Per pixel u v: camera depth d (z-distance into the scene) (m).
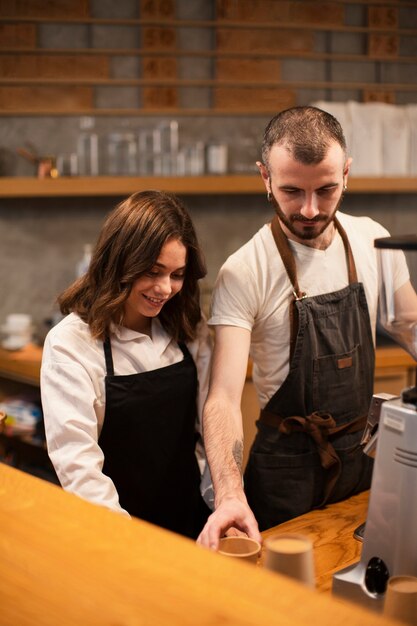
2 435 4.32
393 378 3.97
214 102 4.59
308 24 4.65
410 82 4.90
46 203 4.52
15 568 1.23
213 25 4.52
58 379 2.00
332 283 2.25
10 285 4.52
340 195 2.04
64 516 1.40
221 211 4.75
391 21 4.78
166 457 2.17
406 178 4.58
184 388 2.18
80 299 2.09
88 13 4.38
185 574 1.18
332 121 2.00
